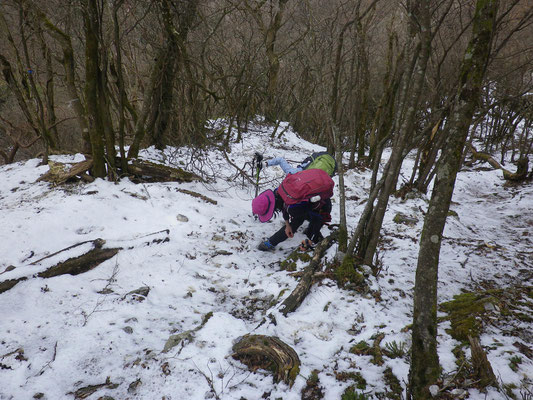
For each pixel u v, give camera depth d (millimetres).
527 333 2387
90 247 3111
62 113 9820
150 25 5727
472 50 1489
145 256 3344
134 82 9875
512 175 7227
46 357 2100
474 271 3457
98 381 1999
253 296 2994
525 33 4500
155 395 1930
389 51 6613
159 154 6203
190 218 4262
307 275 3051
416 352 1785
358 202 5660
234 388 1995
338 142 3328
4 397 1823
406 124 2672
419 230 4465
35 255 3117
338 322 2596
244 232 4238
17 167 5289
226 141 7020
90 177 4551
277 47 10688
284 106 11016
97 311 2537
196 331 2410
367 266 3137
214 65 7164
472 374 1957
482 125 10352
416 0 2416
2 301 2480
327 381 2059
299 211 3609
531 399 1790
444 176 1623
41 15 4117
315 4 6020
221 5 7008
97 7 4039
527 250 4074
